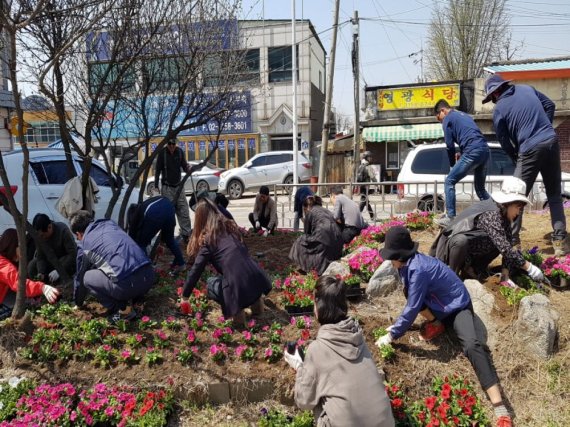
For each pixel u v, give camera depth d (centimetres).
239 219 1460
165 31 532
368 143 2091
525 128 538
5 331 427
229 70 621
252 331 446
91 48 538
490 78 577
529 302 423
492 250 472
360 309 489
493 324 431
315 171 2483
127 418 355
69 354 411
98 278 431
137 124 650
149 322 449
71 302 495
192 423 371
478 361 373
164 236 594
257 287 436
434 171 1051
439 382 391
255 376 392
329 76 1627
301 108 2530
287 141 2558
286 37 2494
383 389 299
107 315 459
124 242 438
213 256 436
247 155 2556
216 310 490
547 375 405
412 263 391
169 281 567
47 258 532
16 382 389
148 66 587
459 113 615
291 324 460
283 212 1016
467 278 498
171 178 806
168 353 415
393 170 2069
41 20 467
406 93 1991
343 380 290
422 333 428
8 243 461
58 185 707
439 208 995
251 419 375
